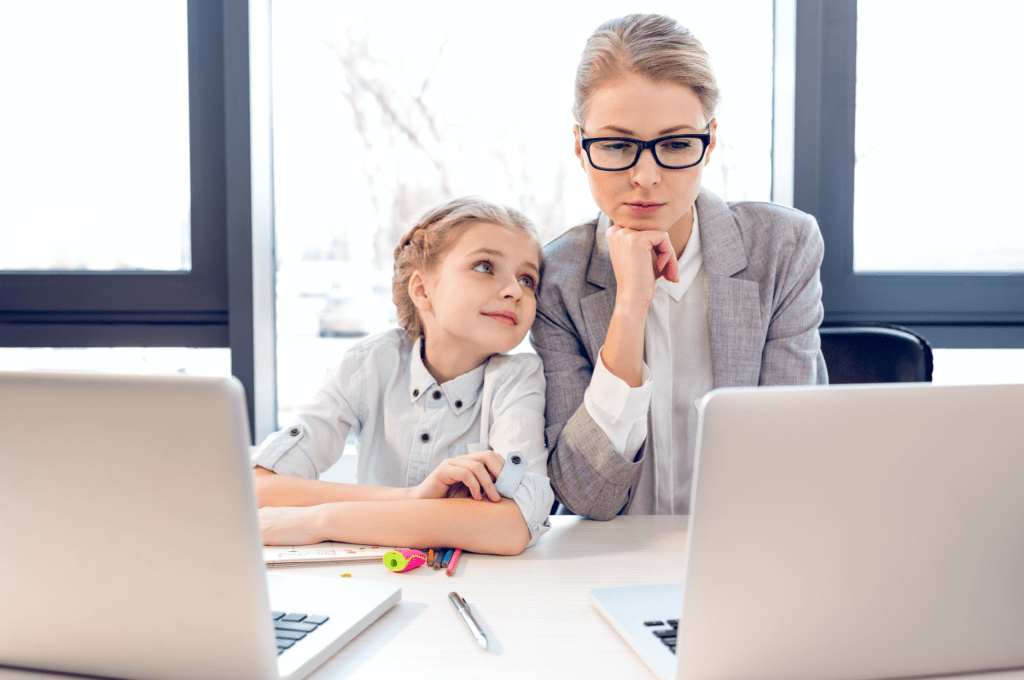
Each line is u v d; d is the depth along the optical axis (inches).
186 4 61.4
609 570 30.6
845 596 18.7
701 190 46.3
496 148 63.9
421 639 23.7
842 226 62.6
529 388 41.4
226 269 62.9
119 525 19.0
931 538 18.5
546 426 42.5
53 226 64.1
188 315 63.4
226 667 19.7
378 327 65.9
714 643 18.6
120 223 63.9
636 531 36.9
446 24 63.2
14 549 19.7
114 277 63.1
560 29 62.8
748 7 64.1
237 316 61.5
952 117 63.1
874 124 63.1
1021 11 62.4
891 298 63.1
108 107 63.2
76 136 63.5
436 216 42.1
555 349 43.2
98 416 18.3
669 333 44.9
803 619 18.7
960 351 64.6
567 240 45.4
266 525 34.0
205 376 17.9
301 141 64.7
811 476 17.7
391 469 42.7
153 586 19.3
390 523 33.0
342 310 66.0
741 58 64.5
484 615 25.7
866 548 18.4
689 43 37.7
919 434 17.8
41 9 62.8
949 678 20.2
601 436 37.2
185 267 64.3
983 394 18.0
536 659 22.3
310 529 33.7
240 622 19.1
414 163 64.4
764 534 18.0
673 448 45.4
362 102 64.2
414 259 42.1
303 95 64.5
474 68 63.4
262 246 63.4
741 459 17.4
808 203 62.1
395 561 30.2
